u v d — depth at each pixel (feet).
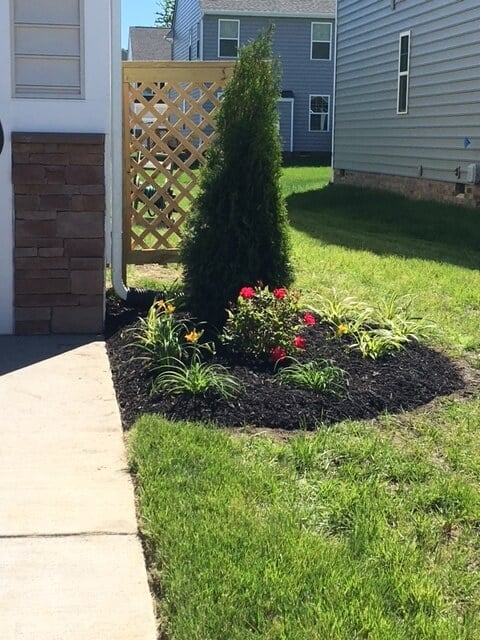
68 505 11.10
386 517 10.88
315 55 116.16
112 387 16.29
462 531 10.63
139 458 12.39
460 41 46.85
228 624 8.30
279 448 12.99
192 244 20.22
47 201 19.83
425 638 8.18
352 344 18.78
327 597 8.73
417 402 15.60
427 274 28.84
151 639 8.30
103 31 19.80
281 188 20.10
